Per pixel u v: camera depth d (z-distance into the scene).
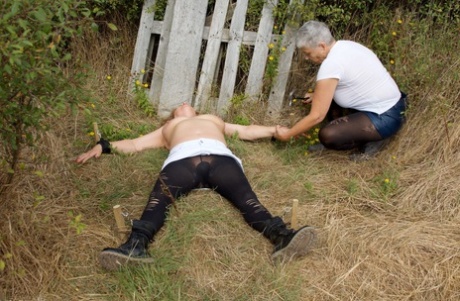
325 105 3.99
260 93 4.75
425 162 4.13
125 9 5.01
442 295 3.09
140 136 4.50
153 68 4.89
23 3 2.46
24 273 2.94
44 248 3.13
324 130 4.16
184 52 4.79
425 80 4.43
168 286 3.02
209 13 4.95
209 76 4.79
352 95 4.11
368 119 4.12
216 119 4.32
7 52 2.36
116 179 3.87
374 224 3.61
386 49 4.67
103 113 4.73
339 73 3.96
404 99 4.27
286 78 4.71
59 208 3.46
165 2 4.86
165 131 4.20
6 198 3.17
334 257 3.31
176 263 3.15
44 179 3.62
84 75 2.93
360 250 3.36
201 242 3.29
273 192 3.91
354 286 3.13
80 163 3.96
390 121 4.13
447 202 3.74
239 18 4.67
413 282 3.18
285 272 3.16
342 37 4.82
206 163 3.62
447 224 3.59
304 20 4.62
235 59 4.72
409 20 4.67
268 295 3.03
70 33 2.65
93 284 3.04
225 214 3.49
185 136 3.91
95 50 5.04
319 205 3.78
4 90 2.61
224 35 4.75
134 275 3.07
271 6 4.62
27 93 2.68
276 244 3.23
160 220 3.33
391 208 3.79
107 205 3.60
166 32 4.86
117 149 4.13
